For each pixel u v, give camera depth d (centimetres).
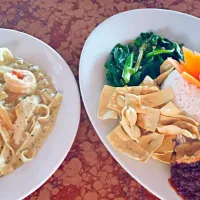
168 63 42
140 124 38
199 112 38
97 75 42
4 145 37
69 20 47
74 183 37
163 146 37
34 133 38
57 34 46
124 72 42
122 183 37
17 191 35
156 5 49
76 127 38
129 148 37
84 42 46
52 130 38
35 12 48
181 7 49
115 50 43
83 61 41
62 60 42
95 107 39
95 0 49
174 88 40
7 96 40
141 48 44
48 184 37
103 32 44
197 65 38
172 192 35
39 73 42
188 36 45
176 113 38
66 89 40
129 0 49
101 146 39
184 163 36
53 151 37
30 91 40
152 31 45
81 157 39
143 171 36
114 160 38
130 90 39
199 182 35
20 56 43
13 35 43
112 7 48
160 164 37
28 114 38
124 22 45
